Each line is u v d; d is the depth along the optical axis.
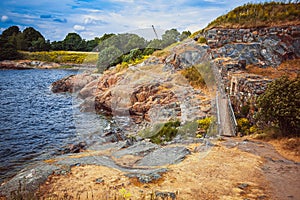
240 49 14.82
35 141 10.02
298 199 4.33
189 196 4.34
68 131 11.45
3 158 8.10
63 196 4.39
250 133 8.89
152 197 4.20
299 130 7.82
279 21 16.19
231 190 4.61
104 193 4.42
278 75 12.48
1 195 4.54
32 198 4.26
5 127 12.01
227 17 17.91
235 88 11.50
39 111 15.57
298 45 14.75
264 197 4.39
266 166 5.78
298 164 5.92
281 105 7.84
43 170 5.51
